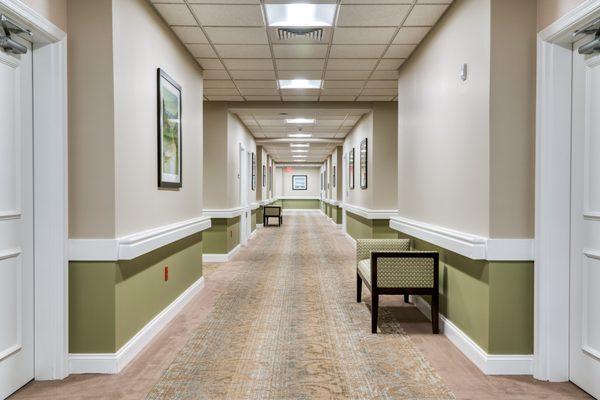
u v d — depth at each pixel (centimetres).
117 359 243
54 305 232
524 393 220
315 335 311
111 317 242
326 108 638
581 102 224
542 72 233
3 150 209
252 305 393
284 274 545
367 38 367
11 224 215
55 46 228
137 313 276
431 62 346
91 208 240
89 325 242
